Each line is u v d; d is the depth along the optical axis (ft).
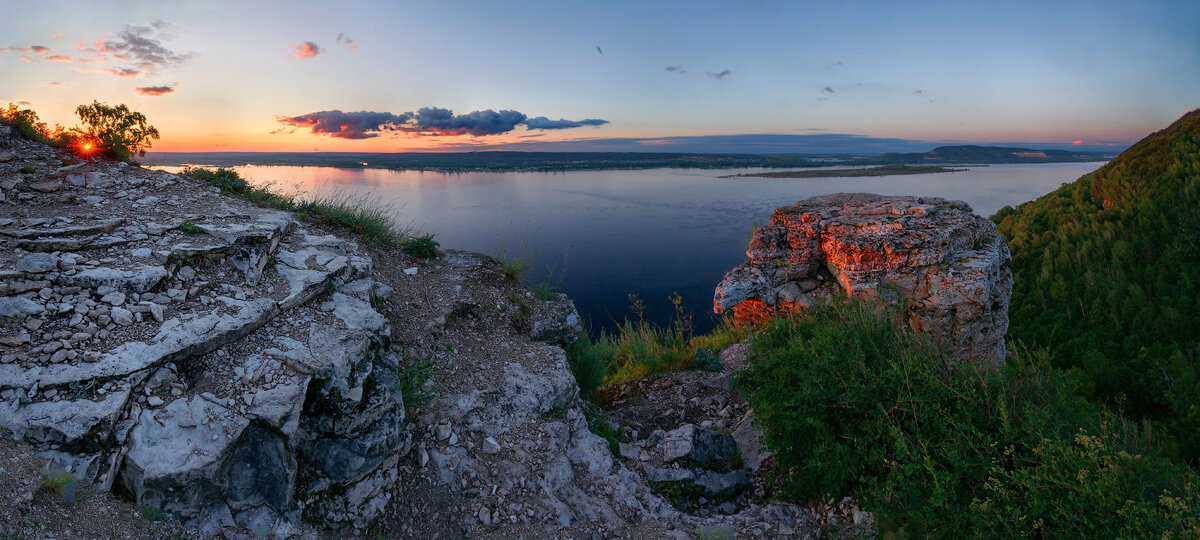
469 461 16.47
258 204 25.96
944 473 13.25
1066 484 11.68
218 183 26.91
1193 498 11.43
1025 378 15.51
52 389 12.17
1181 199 154.30
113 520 10.82
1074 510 11.96
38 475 10.61
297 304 17.58
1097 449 12.11
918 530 13.78
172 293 15.92
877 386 16.08
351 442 14.19
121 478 11.83
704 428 24.44
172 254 16.94
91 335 13.71
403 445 15.65
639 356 33.58
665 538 15.65
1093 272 142.00
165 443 12.26
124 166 24.68
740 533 16.51
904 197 35.14
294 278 18.58
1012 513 12.15
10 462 10.57
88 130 24.72
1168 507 11.29
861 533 14.93
